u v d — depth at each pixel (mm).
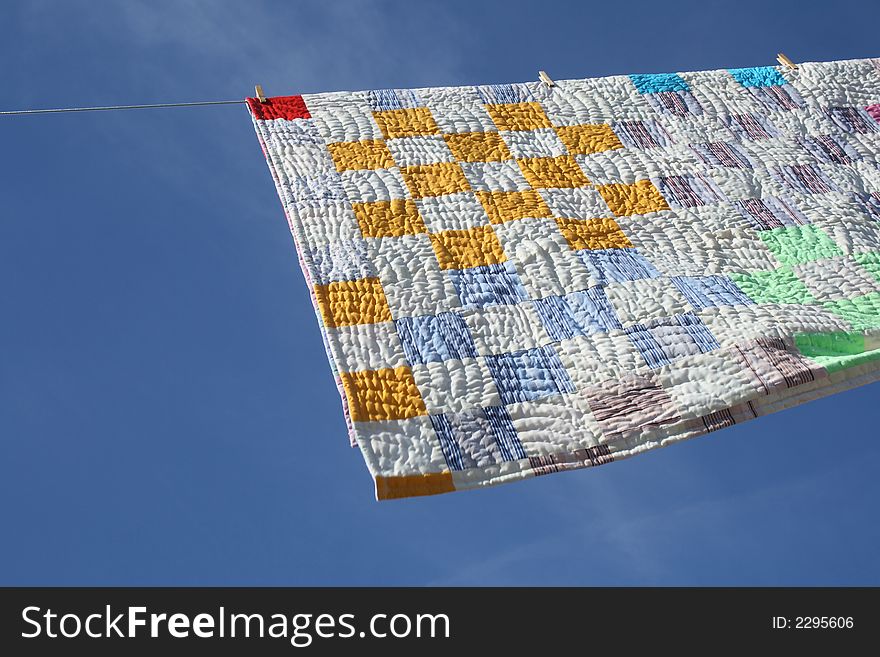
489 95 2467
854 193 2354
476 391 1799
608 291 2010
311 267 1992
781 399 1837
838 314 2031
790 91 2592
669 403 1807
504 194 2221
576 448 1733
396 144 2291
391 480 1646
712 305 1994
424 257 2043
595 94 2518
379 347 1856
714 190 2316
